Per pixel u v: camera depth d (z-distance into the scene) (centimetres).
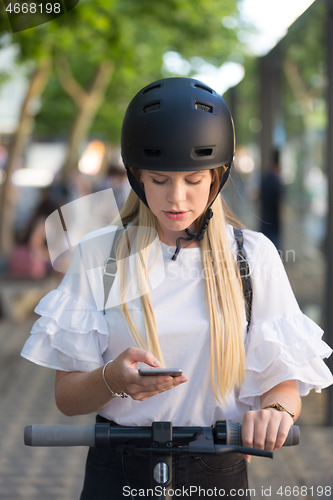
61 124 2173
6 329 925
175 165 180
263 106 990
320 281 658
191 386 200
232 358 197
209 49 1254
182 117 180
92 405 193
